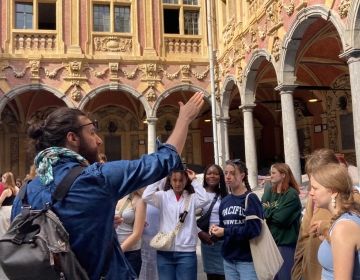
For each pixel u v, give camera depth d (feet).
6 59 55.83
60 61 57.57
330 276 8.13
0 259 5.46
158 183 15.34
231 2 56.49
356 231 7.37
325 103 66.08
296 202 15.17
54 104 70.49
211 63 58.70
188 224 14.82
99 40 59.57
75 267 5.68
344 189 7.94
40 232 5.57
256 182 49.85
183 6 63.21
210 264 16.24
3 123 71.56
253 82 50.08
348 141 61.36
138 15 61.41
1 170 71.00
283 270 14.90
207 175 16.67
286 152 39.47
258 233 13.04
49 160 6.26
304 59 54.65
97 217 5.95
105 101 74.54
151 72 60.13
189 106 7.09
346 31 29.35
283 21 39.50
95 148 6.93
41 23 69.77
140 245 14.76
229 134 82.58
